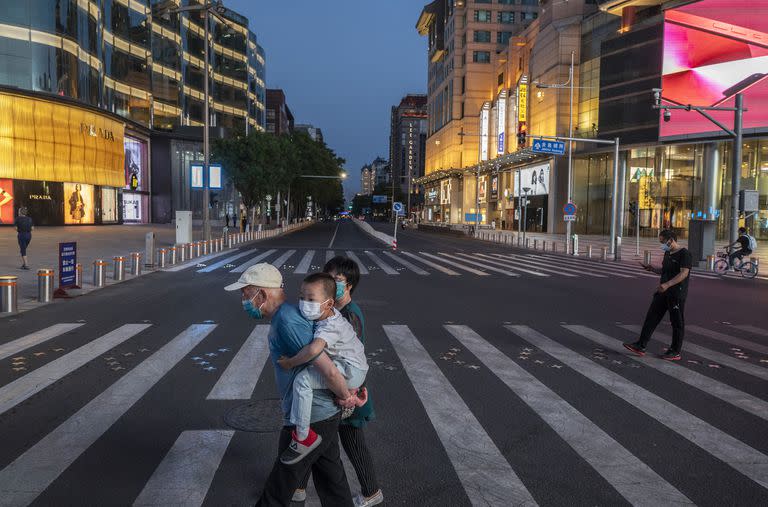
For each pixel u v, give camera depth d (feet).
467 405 17.03
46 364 20.89
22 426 14.78
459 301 38.60
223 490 11.41
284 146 159.94
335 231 197.47
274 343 8.95
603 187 176.55
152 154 199.41
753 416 16.47
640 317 33.32
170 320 29.86
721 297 43.62
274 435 14.30
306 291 8.94
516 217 230.48
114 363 21.12
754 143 139.64
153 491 11.32
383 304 36.65
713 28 134.62
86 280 46.03
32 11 121.08
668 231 23.27
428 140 407.44
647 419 16.07
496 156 261.65
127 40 171.94
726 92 133.28
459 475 12.34
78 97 134.92
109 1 160.15
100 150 151.53
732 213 68.03
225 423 15.10
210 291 40.98
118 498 11.02
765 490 11.91
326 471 9.51
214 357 22.16
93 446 13.52
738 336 28.37
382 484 11.85
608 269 67.62
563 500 11.30
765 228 140.26
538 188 206.28
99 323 28.89
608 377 20.38
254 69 279.08
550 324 30.63
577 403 17.39
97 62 146.10
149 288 42.45
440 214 360.69
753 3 129.29
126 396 17.33
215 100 236.02
